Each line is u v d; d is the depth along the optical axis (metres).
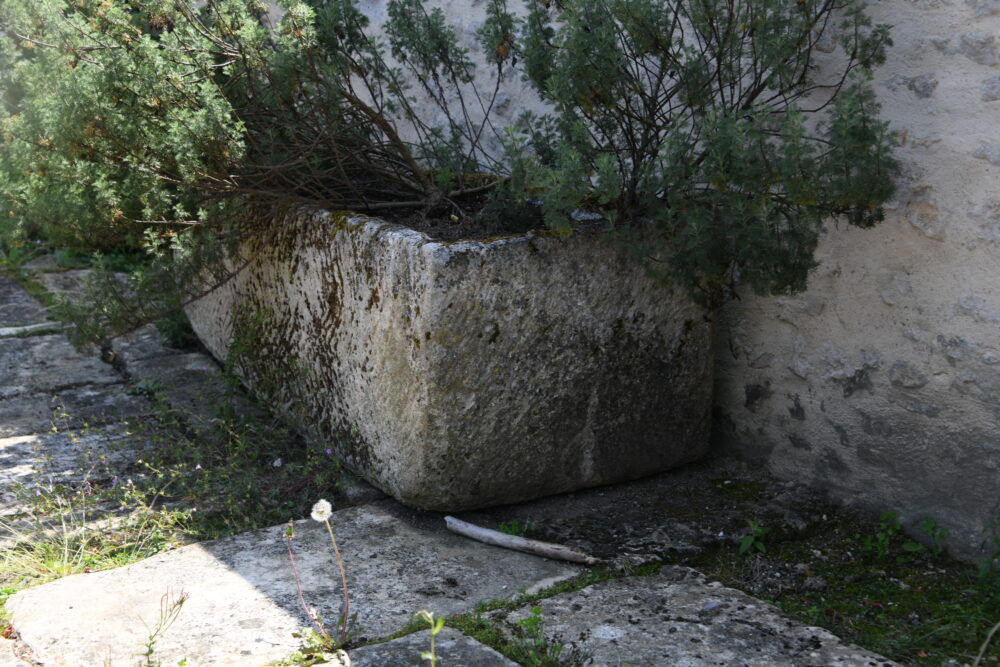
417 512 3.44
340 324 3.55
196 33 3.69
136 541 3.22
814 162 2.87
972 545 3.04
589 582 2.94
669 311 3.55
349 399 3.56
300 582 2.91
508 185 3.64
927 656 2.55
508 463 3.36
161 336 5.29
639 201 3.31
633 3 3.08
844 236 3.29
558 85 3.11
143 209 3.80
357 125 3.94
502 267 3.17
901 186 3.08
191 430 4.14
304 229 3.73
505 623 2.66
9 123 3.79
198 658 2.47
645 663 2.45
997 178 2.84
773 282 3.00
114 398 4.51
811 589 2.95
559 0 3.51
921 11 2.98
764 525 3.30
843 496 3.45
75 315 4.06
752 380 3.71
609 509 3.48
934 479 3.13
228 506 3.46
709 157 2.91
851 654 2.50
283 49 3.59
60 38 3.56
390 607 2.77
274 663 2.45
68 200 3.77
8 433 4.08
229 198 3.83
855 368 3.32
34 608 2.73
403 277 3.16
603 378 3.47
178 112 3.48
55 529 3.27
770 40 3.04
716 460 3.86
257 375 4.21
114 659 2.46
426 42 3.93
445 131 4.89
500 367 3.24
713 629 2.63
